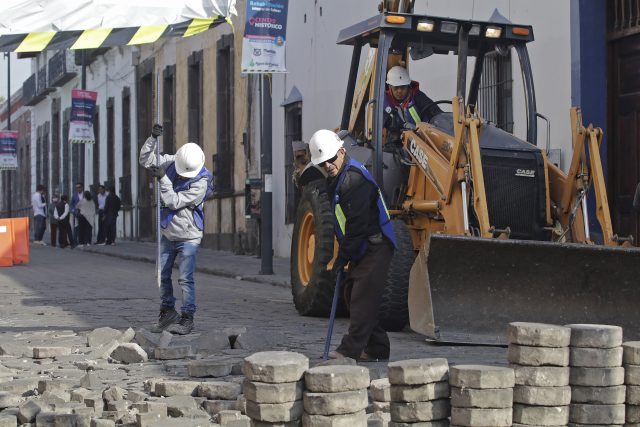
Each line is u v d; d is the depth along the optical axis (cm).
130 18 1297
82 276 2711
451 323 1255
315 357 1140
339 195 1048
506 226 1370
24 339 1361
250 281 2572
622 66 1878
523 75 1554
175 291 2203
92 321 1609
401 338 1352
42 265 3244
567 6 1927
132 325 1548
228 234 3881
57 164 7150
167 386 920
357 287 1058
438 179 1405
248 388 691
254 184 3084
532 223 1378
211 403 873
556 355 713
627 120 1866
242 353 1209
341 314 1638
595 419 724
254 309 1802
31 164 8081
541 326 724
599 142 1373
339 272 1060
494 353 1196
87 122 4881
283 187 3322
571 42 1912
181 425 780
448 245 1235
